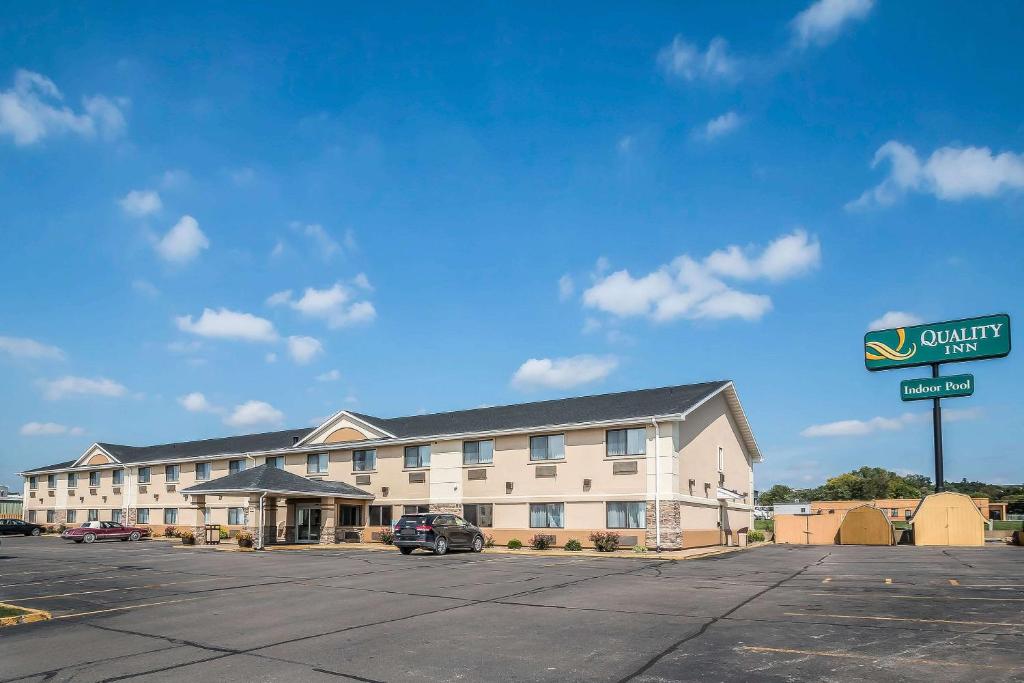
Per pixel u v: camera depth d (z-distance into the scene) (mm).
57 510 63531
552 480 36094
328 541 40375
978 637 11930
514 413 41344
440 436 39969
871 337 41500
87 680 10445
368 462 43688
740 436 43156
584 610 15602
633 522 33438
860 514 40906
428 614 15469
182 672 10828
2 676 10742
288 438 51188
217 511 50656
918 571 22516
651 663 10703
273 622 14906
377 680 10156
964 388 38625
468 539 33219
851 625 13219
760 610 15172
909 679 9555
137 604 17828
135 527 51312
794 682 9539
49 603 18094
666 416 32781
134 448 63500
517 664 10852
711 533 37000
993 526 58531
